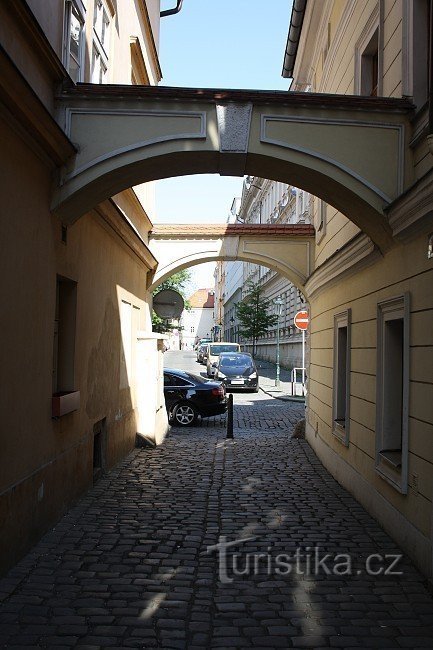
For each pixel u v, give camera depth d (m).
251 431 15.36
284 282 38.34
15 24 5.03
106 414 9.27
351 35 9.34
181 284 39.03
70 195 6.28
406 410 5.84
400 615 4.48
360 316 8.08
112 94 6.39
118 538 6.19
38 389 5.89
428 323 5.34
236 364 27.73
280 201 38.06
